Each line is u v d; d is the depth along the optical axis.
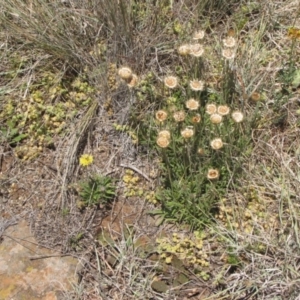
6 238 0.83
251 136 0.88
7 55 0.99
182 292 0.78
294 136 0.90
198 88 0.83
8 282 0.79
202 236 0.81
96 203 0.85
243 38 1.03
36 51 0.98
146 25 1.00
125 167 0.89
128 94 0.91
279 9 1.05
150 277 0.79
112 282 0.78
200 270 0.79
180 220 0.83
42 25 0.97
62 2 1.01
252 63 0.95
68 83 0.97
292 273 0.76
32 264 0.80
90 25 0.99
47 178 0.88
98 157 0.90
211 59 0.97
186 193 0.82
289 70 0.95
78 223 0.84
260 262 0.78
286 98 0.92
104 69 0.94
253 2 1.06
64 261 0.81
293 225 0.79
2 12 0.99
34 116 0.92
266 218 0.82
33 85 0.95
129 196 0.87
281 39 1.02
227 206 0.83
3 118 0.94
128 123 0.91
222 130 0.85
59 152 0.90
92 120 0.92
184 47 0.85
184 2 1.03
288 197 0.81
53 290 0.78
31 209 0.85
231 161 0.84
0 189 0.88
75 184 0.86
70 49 0.96
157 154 0.89
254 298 0.76
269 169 0.86
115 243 0.81
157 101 0.93
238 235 0.80
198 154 0.83
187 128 0.80
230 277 0.78
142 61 0.97
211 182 0.81
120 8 0.95
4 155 0.91
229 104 0.92
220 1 1.05
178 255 0.80
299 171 0.85
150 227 0.84
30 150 0.90
